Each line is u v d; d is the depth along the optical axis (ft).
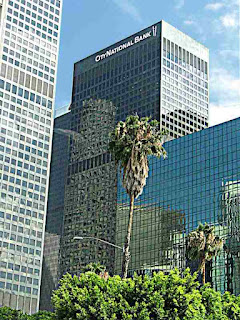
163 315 154.71
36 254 586.04
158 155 210.79
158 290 159.22
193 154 586.04
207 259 302.66
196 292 164.35
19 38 631.15
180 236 567.18
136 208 631.15
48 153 624.18
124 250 190.90
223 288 497.46
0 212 571.28
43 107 633.20
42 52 648.38
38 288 578.25
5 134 594.65
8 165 588.91
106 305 156.46
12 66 616.80
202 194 560.61
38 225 595.88
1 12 624.18
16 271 567.59
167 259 571.69
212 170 560.20
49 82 645.92
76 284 168.96
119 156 207.82
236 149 544.62
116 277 167.43
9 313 383.04
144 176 204.54
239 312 180.96
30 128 615.57
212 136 573.33
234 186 531.91
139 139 206.80
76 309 159.33
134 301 159.02
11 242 571.69
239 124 550.36
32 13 652.07
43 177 612.70
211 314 171.22
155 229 598.34
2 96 601.62
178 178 592.60
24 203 591.37
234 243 506.48
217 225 531.91
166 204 595.47
